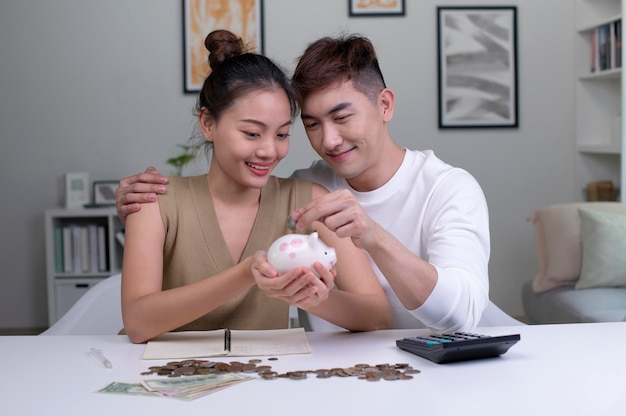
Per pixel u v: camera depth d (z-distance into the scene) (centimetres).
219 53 144
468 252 145
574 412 92
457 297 132
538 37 453
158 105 447
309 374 111
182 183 157
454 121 451
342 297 138
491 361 116
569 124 457
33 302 457
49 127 450
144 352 126
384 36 446
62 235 428
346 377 109
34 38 446
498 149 455
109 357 124
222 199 155
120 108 448
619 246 330
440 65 448
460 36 448
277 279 117
